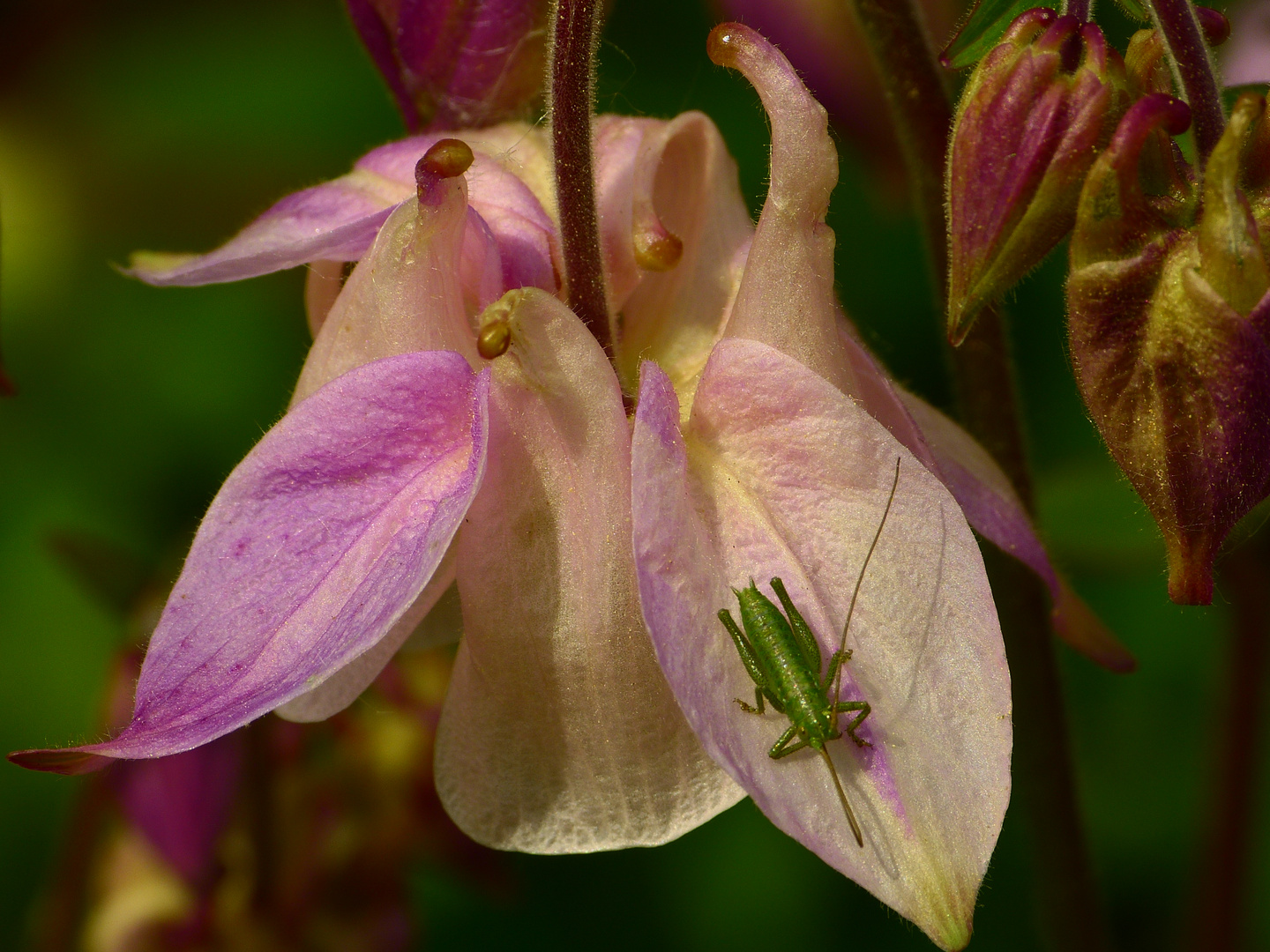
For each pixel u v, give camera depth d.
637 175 0.22
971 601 0.21
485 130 0.23
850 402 0.21
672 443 0.21
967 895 0.20
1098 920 0.25
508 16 0.24
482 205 0.22
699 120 0.22
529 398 0.21
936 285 0.24
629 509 0.21
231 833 0.27
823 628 0.21
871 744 0.21
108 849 0.27
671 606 0.21
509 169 0.23
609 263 0.22
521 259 0.22
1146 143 0.21
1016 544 0.22
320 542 0.21
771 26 0.25
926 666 0.21
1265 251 0.21
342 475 0.21
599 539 0.21
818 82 0.25
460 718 0.21
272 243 0.22
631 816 0.21
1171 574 0.21
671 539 0.21
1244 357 0.20
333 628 0.21
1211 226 0.20
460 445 0.21
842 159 0.27
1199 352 0.20
